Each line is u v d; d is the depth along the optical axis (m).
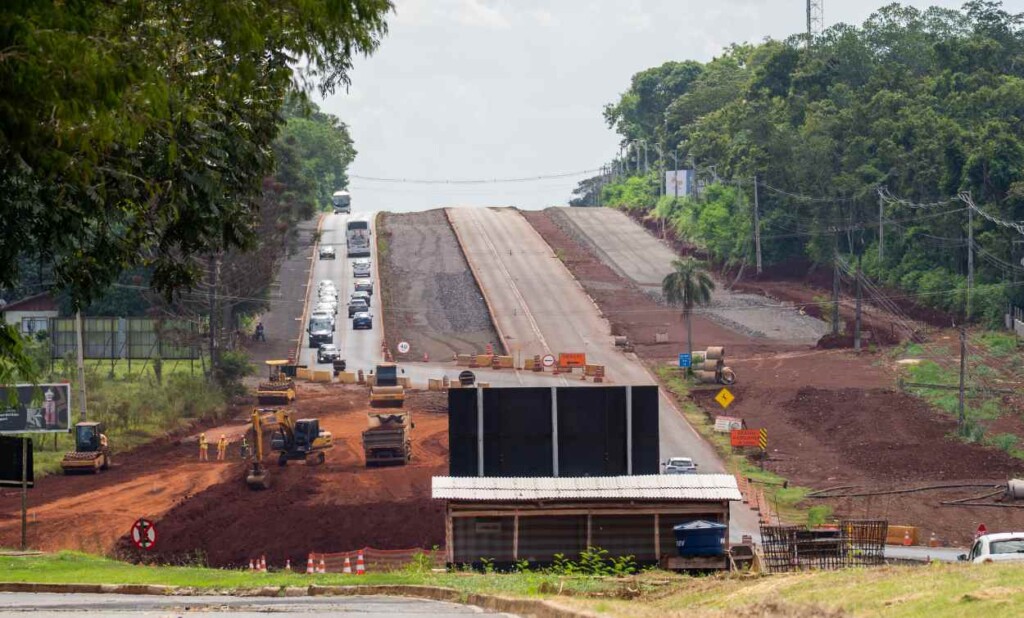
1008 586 44.31
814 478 193.75
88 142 54.47
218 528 152.75
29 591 76.06
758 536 152.75
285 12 61.88
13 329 61.91
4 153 56.16
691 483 108.69
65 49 49.62
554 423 126.06
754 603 47.12
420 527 150.38
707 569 99.56
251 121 79.12
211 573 87.00
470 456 126.19
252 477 178.12
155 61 57.69
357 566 123.00
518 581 69.62
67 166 58.56
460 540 106.44
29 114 51.19
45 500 176.00
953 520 164.38
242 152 78.19
